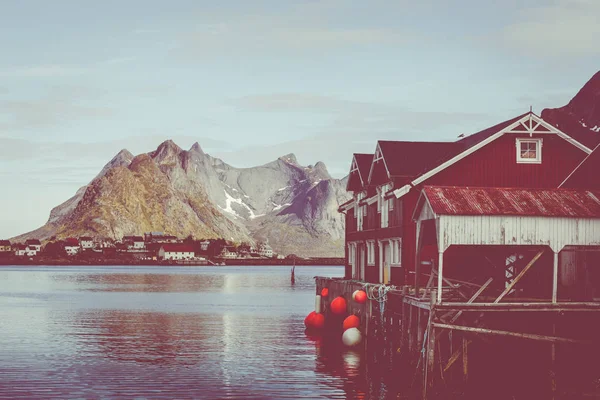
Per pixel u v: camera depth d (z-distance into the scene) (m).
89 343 45.72
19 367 36.28
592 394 28.36
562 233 29.52
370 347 41.78
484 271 40.41
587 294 33.38
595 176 36.47
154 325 57.22
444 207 29.17
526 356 30.64
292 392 30.42
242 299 92.31
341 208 66.25
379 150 50.25
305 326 56.19
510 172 44.06
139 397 29.52
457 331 30.33
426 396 28.28
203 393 30.28
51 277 182.12
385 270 49.66
